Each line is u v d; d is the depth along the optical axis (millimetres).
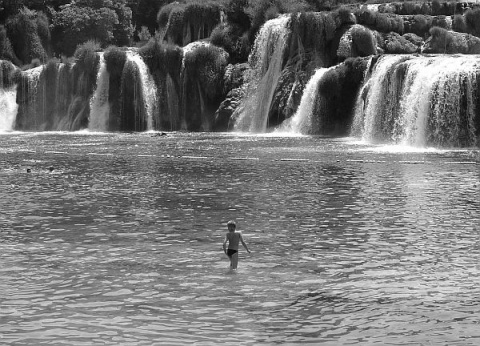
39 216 26219
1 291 17000
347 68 67188
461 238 22062
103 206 28281
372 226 23906
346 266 18984
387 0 84375
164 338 14039
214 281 17703
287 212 26562
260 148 53594
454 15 75750
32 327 14648
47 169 41156
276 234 22859
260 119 77312
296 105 73062
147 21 110750
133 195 31031
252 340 13938
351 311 15516
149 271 18625
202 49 81562
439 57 58094
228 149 53062
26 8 97688
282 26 77438
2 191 32500
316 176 36562
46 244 21750
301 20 74938
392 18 75688
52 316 15289
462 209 26797
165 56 82500
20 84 85688
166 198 30109
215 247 21234
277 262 19438
